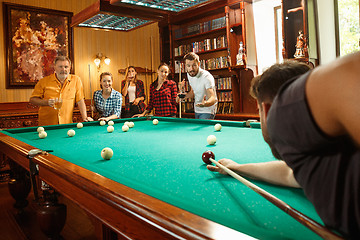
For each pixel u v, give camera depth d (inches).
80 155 67.6
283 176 38.5
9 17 204.4
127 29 155.0
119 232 35.3
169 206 30.7
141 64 274.4
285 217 28.7
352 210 17.2
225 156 60.2
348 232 17.9
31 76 215.5
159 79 184.1
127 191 35.9
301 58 154.2
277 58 188.4
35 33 215.5
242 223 27.5
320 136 17.7
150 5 117.6
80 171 45.9
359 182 16.9
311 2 157.3
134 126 124.9
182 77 243.8
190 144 76.9
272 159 56.3
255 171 42.1
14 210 118.8
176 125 122.5
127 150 71.9
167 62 257.9
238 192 37.2
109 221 37.1
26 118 188.5
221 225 25.5
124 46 263.7
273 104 21.1
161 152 67.6
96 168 50.3
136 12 124.4
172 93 183.6
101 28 150.3
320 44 161.2
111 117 153.6
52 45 223.3
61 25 226.8
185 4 117.3
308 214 29.4
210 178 44.5
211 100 142.1
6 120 181.5
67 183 47.8
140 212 30.5
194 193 37.5
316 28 160.2
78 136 99.7
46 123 150.2
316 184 19.2
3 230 100.4
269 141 25.5
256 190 33.0
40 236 96.0
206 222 26.3
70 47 231.8
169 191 38.9
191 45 230.4
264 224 27.2
